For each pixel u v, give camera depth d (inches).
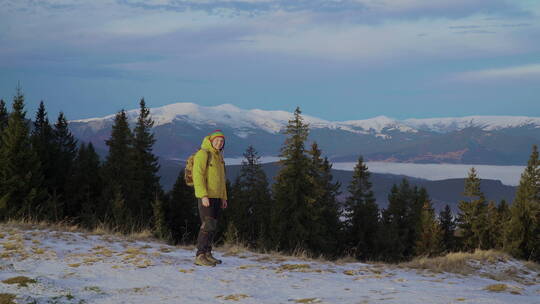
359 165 2402.8
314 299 167.3
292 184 1739.7
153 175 2507.4
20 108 1517.0
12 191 1395.2
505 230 2719.0
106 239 350.0
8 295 164.9
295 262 294.2
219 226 1987.0
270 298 175.2
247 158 2373.3
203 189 259.0
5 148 1464.1
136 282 205.6
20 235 325.4
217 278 218.8
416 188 3065.9
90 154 2436.0
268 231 1845.5
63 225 411.8
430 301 158.7
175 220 2333.9
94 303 164.7
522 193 2775.6
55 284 187.8
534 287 333.4
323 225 1854.1
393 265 362.9
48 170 2086.6
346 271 269.1
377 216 2433.6
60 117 2763.3
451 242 3169.3
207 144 268.1
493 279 374.0
